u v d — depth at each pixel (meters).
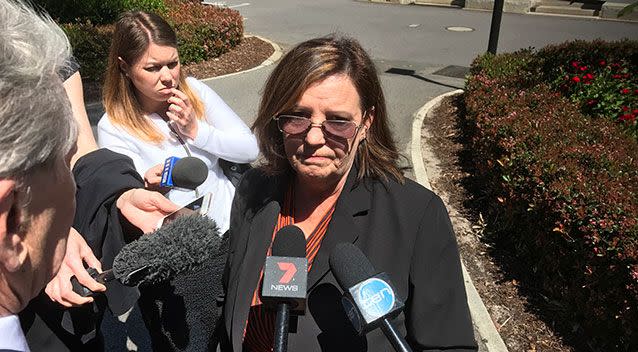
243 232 1.86
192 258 1.50
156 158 2.54
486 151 5.27
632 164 4.29
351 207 1.69
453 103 8.25
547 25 15.77
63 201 0.94
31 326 1.42
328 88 1.57
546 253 3.96
